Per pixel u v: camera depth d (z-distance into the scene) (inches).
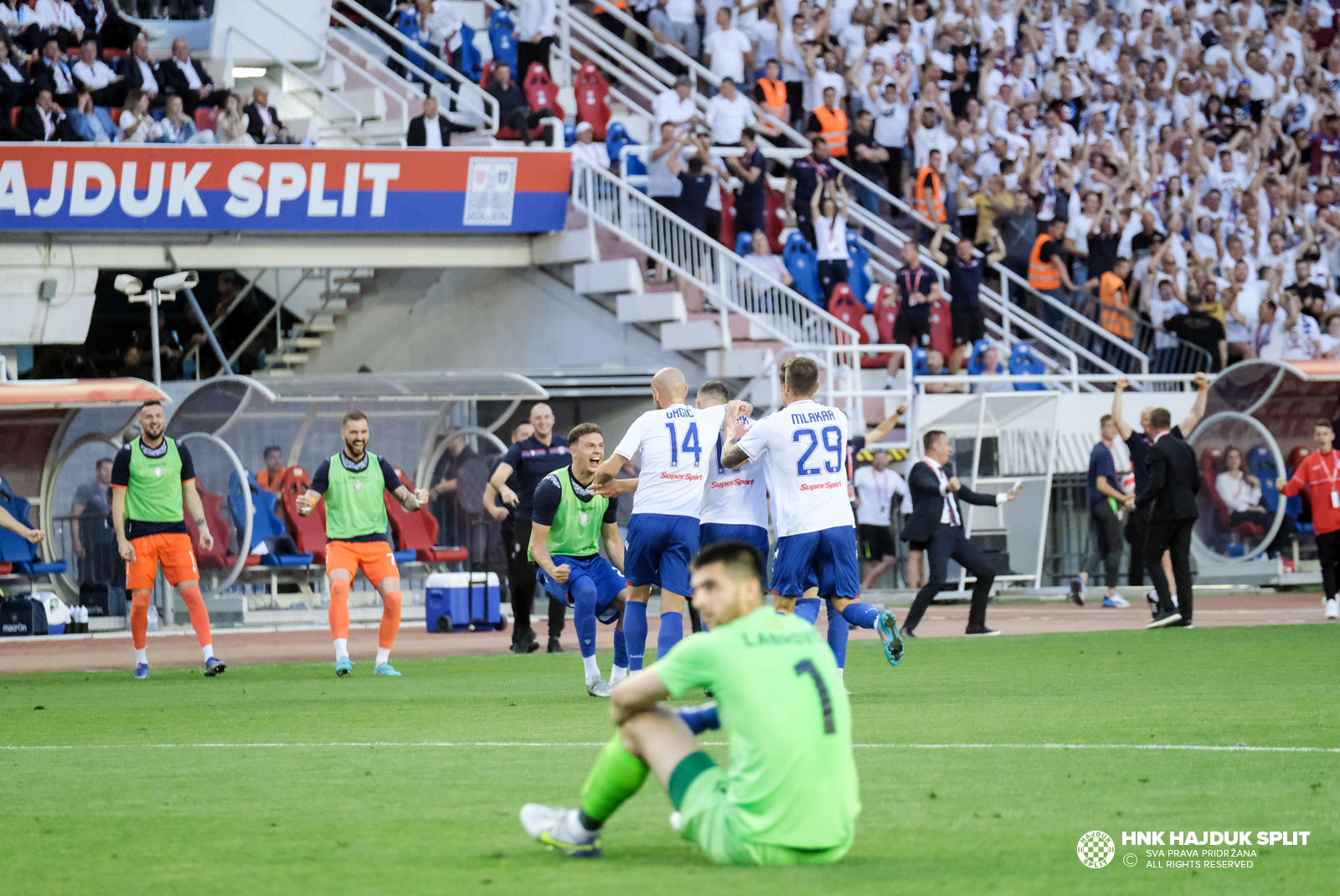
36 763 775.7
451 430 1996.8
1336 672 1094.4
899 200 2541.8
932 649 1359.5
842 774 477.4
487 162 2174.0
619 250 2273.6
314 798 647.1
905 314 2278.5
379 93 2418.8
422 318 2429.9
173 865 520.4
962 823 562.6
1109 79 2901.1
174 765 754.2
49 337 2032.5
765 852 475.2
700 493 1004.6
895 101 2549.2
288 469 1909.4
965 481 2038.6
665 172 2315.5
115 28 2290.8
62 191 1966.0
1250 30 3051.2
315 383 1862.7
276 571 1911.9
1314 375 2014.0
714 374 2192.4
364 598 1937.7
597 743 797.2
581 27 2618.1
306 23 2437.3
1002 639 1440.7
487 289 2367.1
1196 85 2935.5
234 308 2405.3
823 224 2308.1
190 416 1851.6
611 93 2549.2
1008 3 2837.1
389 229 2139.5
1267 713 868.6
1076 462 2199.8
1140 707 906.7
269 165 2062.0
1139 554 1825.8
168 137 2082.9
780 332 2245.3
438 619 1772.9
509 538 1478.8
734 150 2393.0
